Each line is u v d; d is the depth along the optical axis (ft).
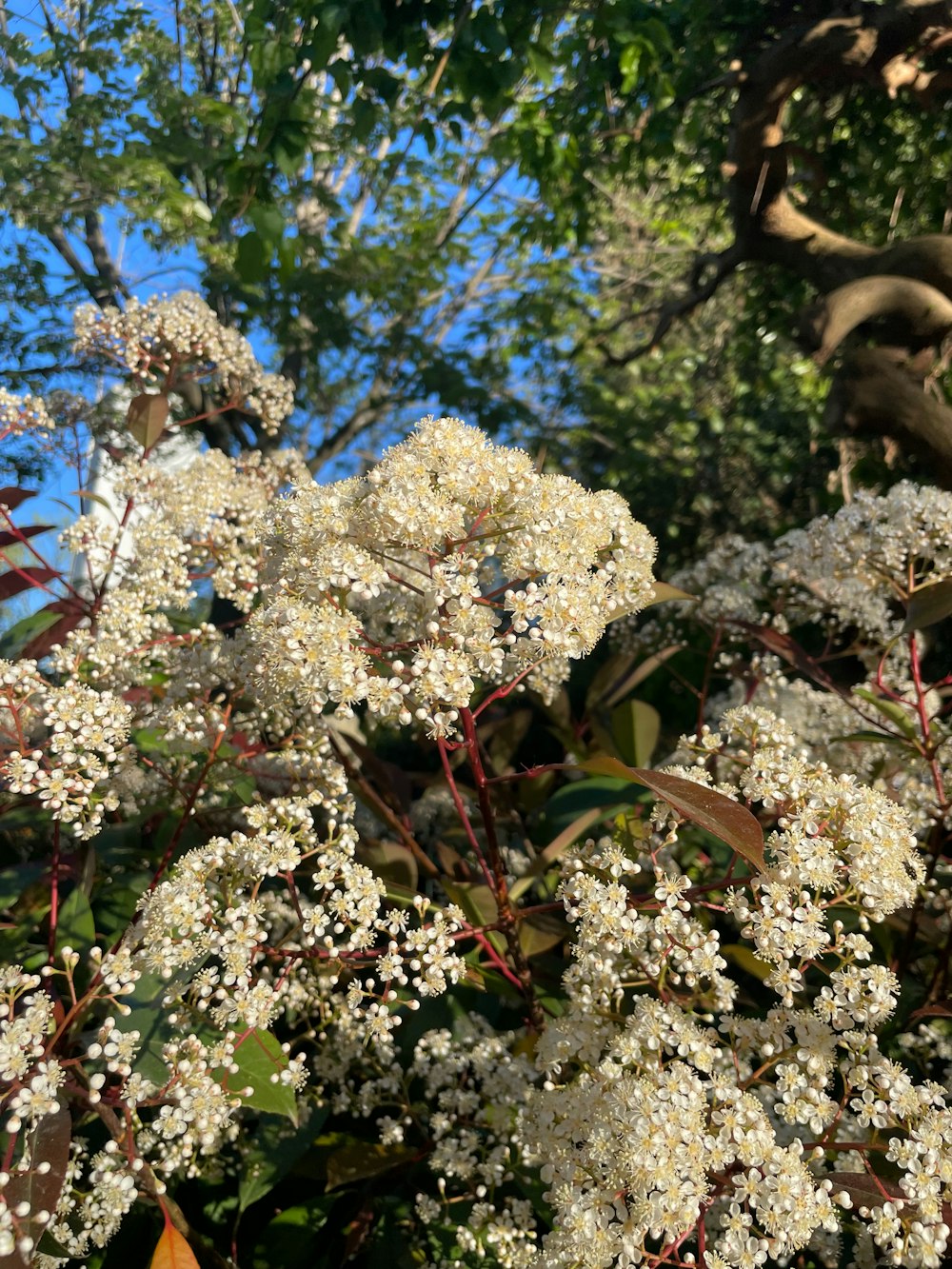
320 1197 1.21
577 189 3.90
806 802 0.92
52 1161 0.76
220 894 1.00
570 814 1.58
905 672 1.63
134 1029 0.97
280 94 2.88
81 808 0.98
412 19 2.82
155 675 1.60
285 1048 0.96
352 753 1.54
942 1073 1.22
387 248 6.71
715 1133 0.79
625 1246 0.74
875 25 2.36
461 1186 1.14
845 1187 0.81
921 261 2.36
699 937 0.87
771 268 3.71
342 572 0.92
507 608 0.92
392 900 1.20
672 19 2.92
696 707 2.45
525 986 1.09
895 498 1.39
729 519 5.49
